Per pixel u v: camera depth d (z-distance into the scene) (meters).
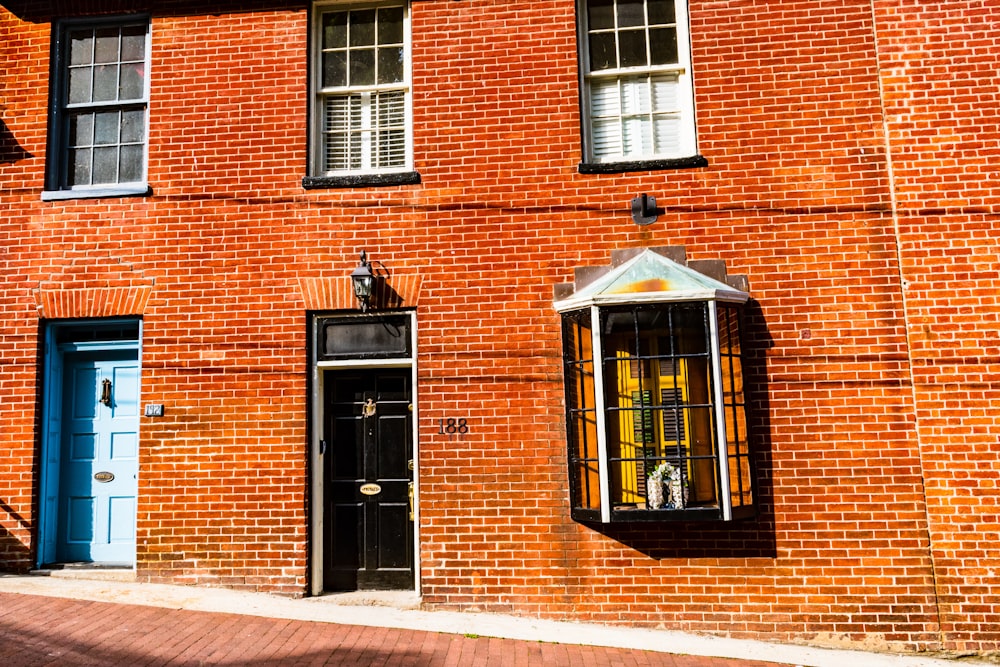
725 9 7.05
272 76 7.34
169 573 6.76
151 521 6.84
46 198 7.29
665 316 6.51
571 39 7.17
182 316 7.07
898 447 6.39
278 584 6.69
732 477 6.25
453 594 6.57
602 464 6.22
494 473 6.68
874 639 6.20
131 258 7.18
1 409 7.06
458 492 6.69
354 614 6.36
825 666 5.81
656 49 7.27
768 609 6.31
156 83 7.40
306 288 7.02
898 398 6.46
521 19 7.22
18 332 7.15
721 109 6.93
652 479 6.23
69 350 7.34
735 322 6.54
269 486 6.82
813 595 6.30
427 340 6.88
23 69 7.56
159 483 6.88
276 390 6.93
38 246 7.25
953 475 6.28
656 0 7.34
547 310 6.83
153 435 6.94
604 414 6.27
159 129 7.34
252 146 7.25
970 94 6.71
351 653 5.56
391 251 7.02
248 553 6.74
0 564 6.93
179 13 7.48
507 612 6.51
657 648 6.00
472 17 7.26
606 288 6.39
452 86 7.18
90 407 7.35
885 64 6.81
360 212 7.09
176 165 7.27
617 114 7.25
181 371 7.00
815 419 6.49
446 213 7.02
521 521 6.60
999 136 6.63
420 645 5.80
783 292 6.66
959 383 6.38
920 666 5.88
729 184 6.82
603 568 6.48
